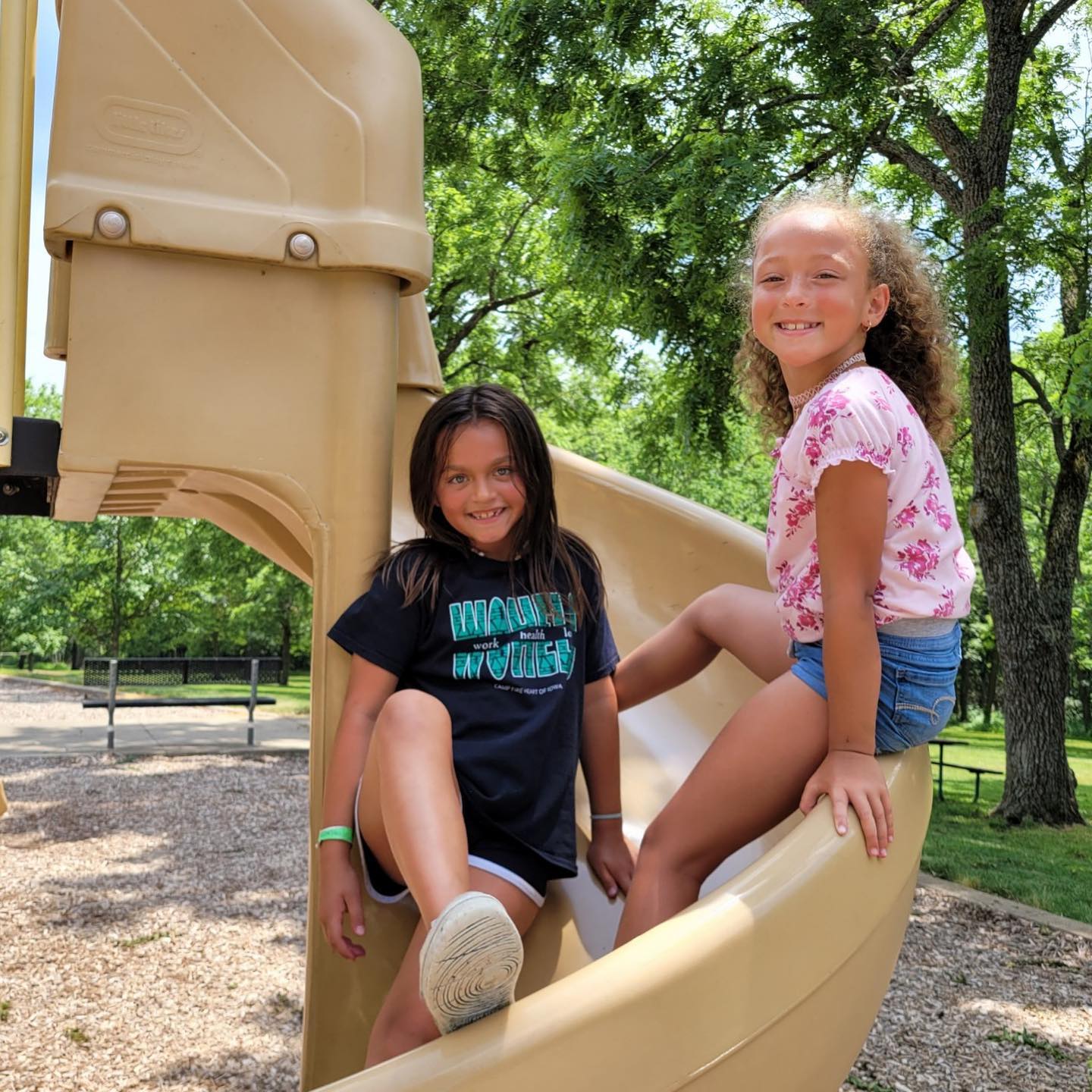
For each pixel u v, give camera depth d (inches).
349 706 61.3
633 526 94.1
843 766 53.9
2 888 218.8
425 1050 41.8
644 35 340.8
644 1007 43.4
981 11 396.8
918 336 66.6
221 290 64.8
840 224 62.6
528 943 62.4
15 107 70.6
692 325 333.7
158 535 888.3
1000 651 372.2
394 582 61.9
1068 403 299.7
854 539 54.2
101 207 61.7
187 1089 129.2
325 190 65.8
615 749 68.2
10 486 87.3
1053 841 323.0
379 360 66.7
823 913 49.4
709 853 58.0
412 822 48.1
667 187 311.0
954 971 183.6
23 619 1243.2
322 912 59.3
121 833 276.7
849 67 308.2
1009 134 342.6
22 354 81.3
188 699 441.7
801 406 64.1
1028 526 789.2
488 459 62.1
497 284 549.3
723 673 86.7
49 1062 135.5
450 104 442.6
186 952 182.1
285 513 69.2
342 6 67.4
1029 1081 137.9
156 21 63.8
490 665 60.9
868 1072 139.3
